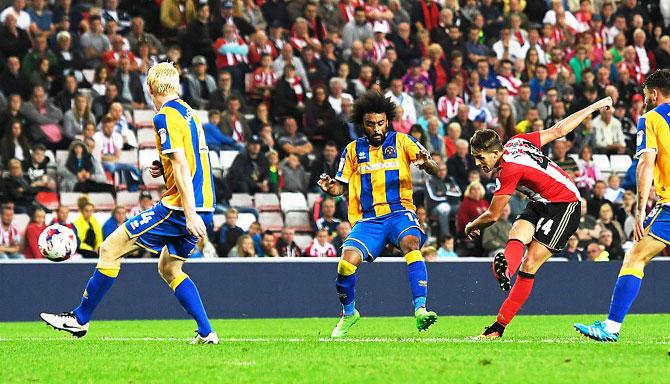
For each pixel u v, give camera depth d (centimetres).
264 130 5769
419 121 6088
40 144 5359
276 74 6288
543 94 6750
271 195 5609
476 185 5297
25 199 5144
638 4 7700
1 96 5569
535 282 4841
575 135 6481
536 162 2808
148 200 4922
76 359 2216
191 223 2388
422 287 2919
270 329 3719
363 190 3019
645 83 2659
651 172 2564
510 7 7300
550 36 7194
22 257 4859
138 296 4453
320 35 6581
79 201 4838
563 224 2809
